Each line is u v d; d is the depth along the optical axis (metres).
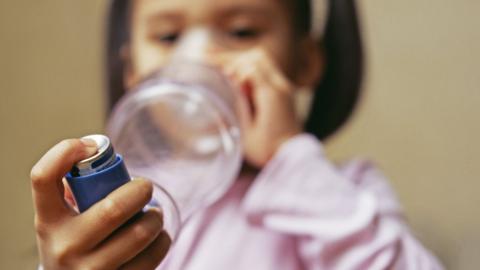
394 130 0.96
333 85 0.80
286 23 0.66
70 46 1.07
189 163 0.50
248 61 0.60
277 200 0.57
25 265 1.00
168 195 0.34
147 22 0.63
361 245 0.55
